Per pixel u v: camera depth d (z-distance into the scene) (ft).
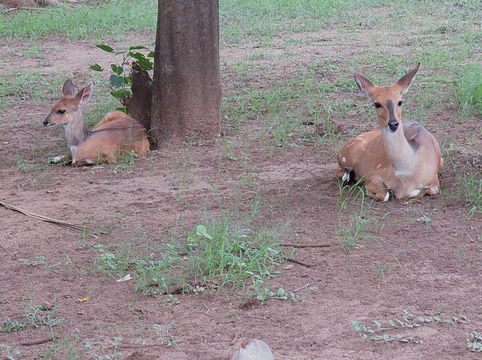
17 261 27.22
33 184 36.27
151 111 42.27
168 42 40.55
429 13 86.38
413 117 44.39
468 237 27.76
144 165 38.60
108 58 69.67
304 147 40.47
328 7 90.84
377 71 57.98
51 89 57.41
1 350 20.71
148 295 24.20
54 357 20.31
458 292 23.54
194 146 41.52
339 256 26.53
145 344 20.97
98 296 24.22
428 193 31.91
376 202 31.63
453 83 52.34
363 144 32.99
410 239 27.76
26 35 80.33
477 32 72.95
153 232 29.40
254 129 44.37
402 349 20.25
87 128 41.70
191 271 25.50
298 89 53.06
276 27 80.89
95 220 31.01
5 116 50.29
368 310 22.56
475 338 20.67
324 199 32.35
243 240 27.63
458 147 38.78
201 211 31.40
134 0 99.19
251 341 17.67
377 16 85.61
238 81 57.31
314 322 21.93
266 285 24.49
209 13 40.65
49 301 23.94
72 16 87.25
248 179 35.06
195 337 21.30
